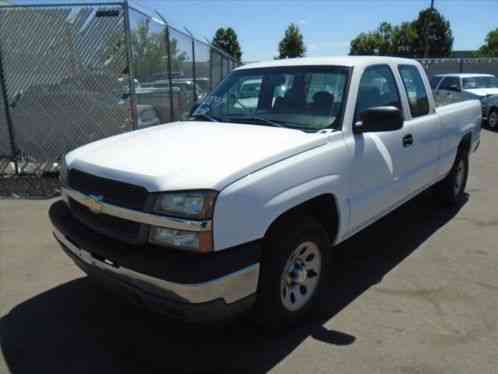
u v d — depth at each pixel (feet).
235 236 7.98
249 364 8.85
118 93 24.16
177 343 9.61
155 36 26.78
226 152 9.05
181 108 31.58
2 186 22.77
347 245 15.05
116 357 9.13
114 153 9.79
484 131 45.47
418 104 14.79
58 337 9.86
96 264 8.95
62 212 10.55
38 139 24.95
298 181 9.09
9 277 12.75
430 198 19.53
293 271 9.55
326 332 9.87
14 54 24.02
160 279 7.65
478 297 11.35
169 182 8.00
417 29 163.63
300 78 12.24
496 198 20.44
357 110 11.37
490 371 8.51
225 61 51.03
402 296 11.46
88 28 23.47
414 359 8.90
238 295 8.11
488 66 83.05
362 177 11.16
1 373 8.66
